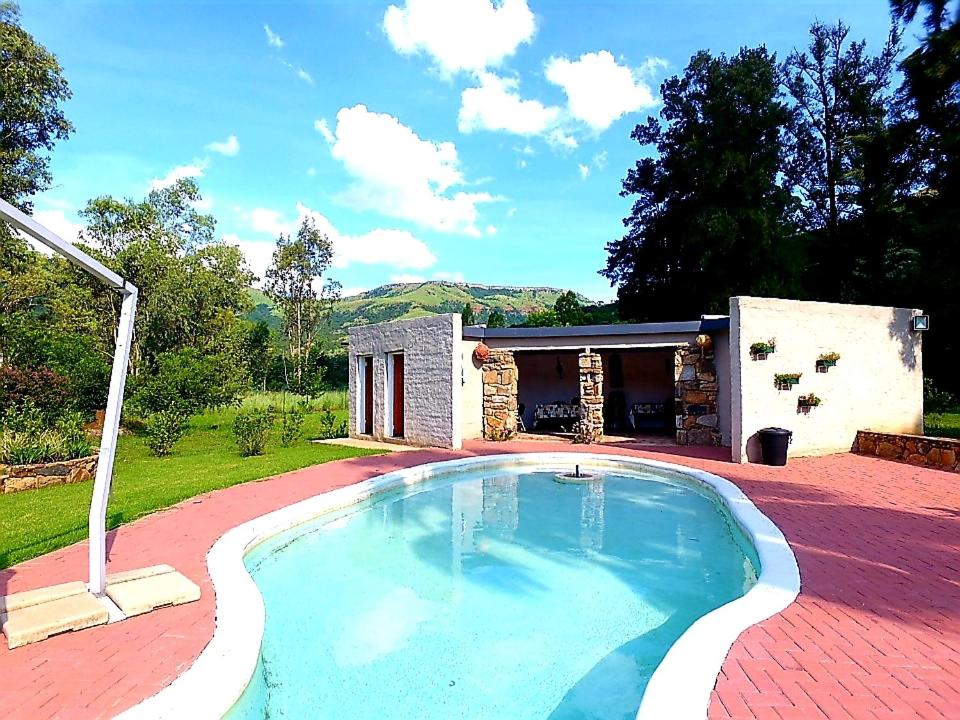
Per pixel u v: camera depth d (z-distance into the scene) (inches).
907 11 658.2
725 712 125.4
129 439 695.7
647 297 1219.9
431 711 150.4
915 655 151.9
